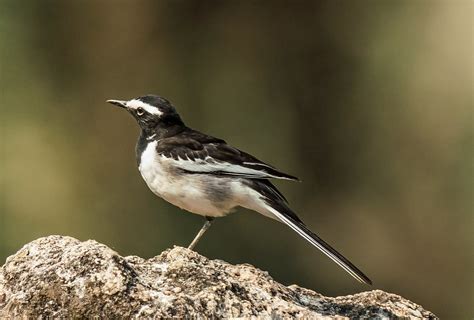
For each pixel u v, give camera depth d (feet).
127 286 20.81
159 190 30.71
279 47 65.16
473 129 64.49
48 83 61.87
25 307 20.86
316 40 65.41
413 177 64.44
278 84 64.64
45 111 61.11
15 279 21.75
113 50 62.90
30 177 58.54
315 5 65.36
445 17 65.87
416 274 63.21
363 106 65.21
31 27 62.23
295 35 65.10
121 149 60.23
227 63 64.13
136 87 62.69
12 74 61.41
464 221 63.36
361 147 64.80
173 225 55.72
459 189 63.87
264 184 29.55
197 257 23.30
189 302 21.01
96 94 62.23
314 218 63.41
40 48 62.28
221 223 55.67
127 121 60.85
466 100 65.21
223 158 29.91
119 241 56.54
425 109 65.31
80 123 61.31
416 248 63.46
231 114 63.05
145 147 31.76
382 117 65.10
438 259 63.21
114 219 57.26
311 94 64.80
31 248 22.38
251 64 64.54
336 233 63.46
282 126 63.52
